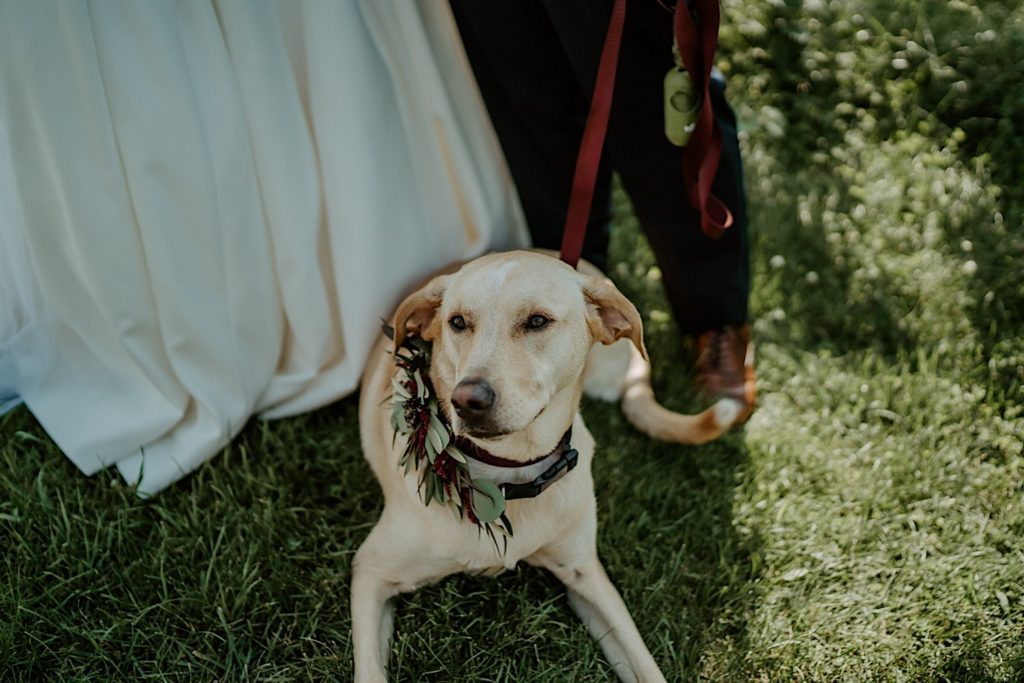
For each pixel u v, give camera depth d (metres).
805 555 3.08
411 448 2.55
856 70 4.53
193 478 3.12
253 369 3.16
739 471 3.33
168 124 2.65
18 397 3.04
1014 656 2.77
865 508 3.19
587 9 2.73
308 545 3.01
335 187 2.94
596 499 3.20
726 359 3.59
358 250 3.00
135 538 2.95
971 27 4.57
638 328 2.48
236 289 2.98
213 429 3.09
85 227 2.72
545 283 2.40
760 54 4.61
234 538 2.96
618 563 3.03
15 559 2.84
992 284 3.76
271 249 3.03
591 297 2.53
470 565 2.77
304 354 3.23
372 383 3.11
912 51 4.50
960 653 2.79
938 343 3.67
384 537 2.76
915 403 3.46
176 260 2.84
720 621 2.93
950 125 4.39
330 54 2.78
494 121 3.11
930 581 2.98
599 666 2.73
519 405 2.27
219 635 2.77
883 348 3.73
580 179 2.68
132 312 2.92
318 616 2.84
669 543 3.12
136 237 2.81
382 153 2.96
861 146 4.31
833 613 2.93
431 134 3.04
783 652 2.83
